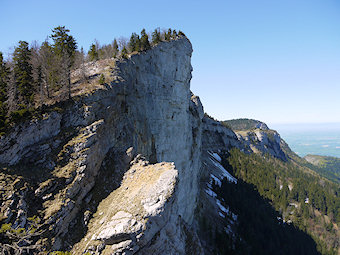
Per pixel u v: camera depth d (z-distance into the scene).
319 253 101.06
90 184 25.09
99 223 21.30
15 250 15.71
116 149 31.28
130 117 36.62
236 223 82.94
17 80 30.22
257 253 73.94
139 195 22.64
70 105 28.27
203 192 88.12
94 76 36.22
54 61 40.56
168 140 48.59
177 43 54.72
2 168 19.97
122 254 17.98
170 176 24.80
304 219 129.88
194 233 33.81
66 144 25.33
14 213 17.59
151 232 19.86
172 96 50.97
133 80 40.12
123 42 61.78
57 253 16.56
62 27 40.94
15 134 22.09
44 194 20.61
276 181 165.00
